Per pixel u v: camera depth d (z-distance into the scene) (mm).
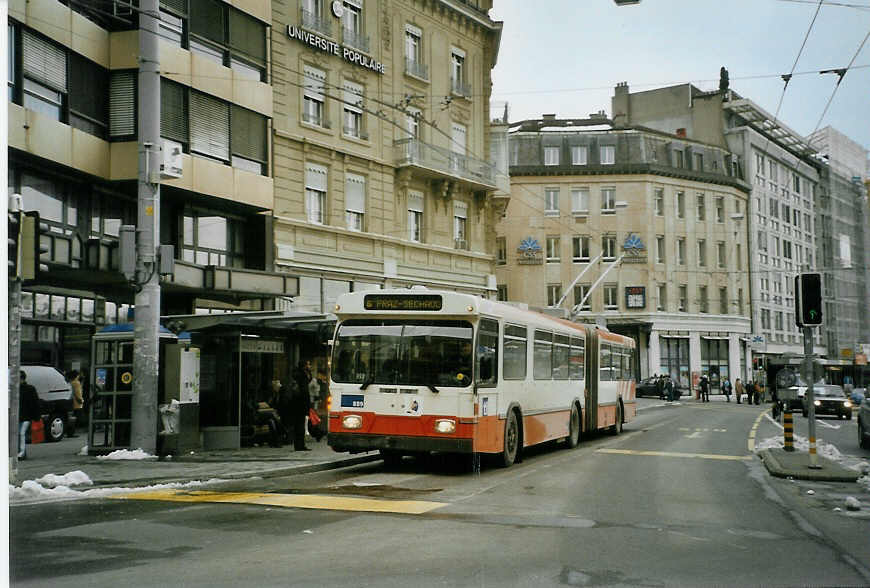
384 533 7996
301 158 27688
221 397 17219
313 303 27859
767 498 11266
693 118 68188
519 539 7816
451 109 35281
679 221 60906
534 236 58406
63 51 19688
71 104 19922
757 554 7410
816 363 54656
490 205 37531
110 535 7844
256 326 17562
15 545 7371
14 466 11211
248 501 10094
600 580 6242
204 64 23062
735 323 63031
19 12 18219
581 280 58250
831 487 12570
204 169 22766
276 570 6402
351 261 29406
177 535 7848
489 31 37469
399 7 32594
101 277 20266
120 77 21172
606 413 22625
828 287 82812
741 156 67562
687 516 9523
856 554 7500
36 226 11039
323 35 28766
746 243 66812
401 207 32156
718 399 60594
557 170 58562
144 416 14961
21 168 18844
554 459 16203
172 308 23406
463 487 11672
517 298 58062
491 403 13609
